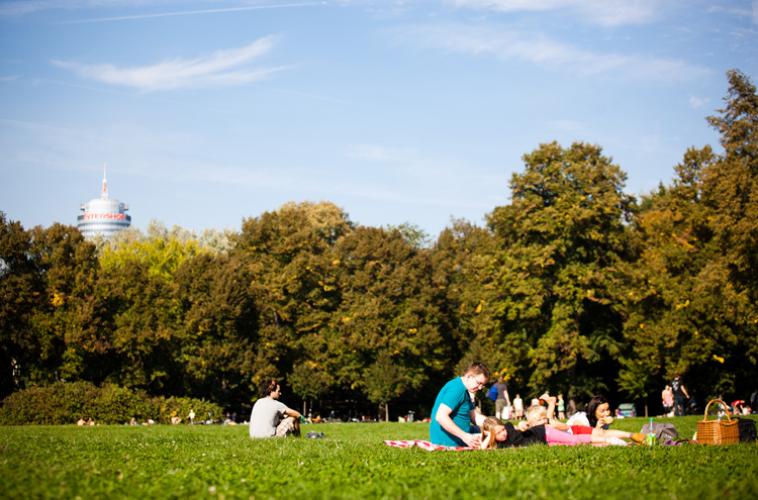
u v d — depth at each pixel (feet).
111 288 196.54
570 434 54.13
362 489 31.86
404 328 233.96
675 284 175.52
